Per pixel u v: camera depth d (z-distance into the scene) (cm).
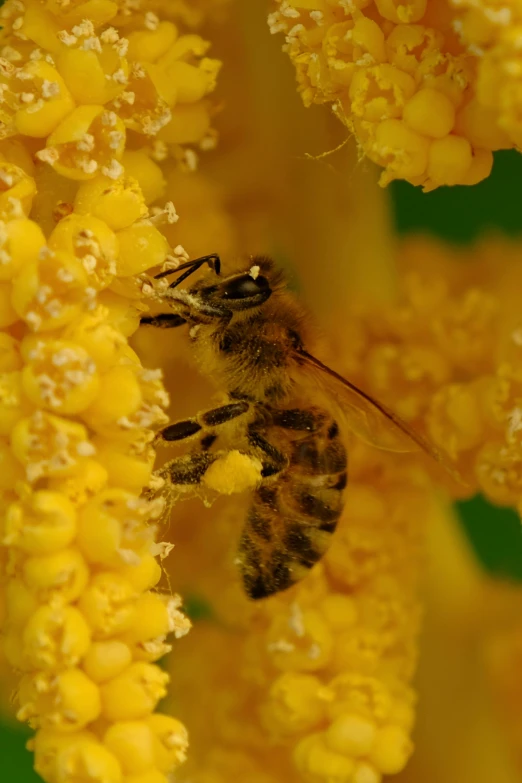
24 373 11
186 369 13
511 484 12
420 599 13
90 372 11
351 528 12
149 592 11
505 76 11
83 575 11
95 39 11
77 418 11
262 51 12
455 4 11
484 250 13
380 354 12
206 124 12
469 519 13
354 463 12
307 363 12
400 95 11
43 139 11
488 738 12
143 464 11
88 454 11
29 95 11
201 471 12
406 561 12
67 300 11
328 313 13
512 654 13
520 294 12
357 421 12
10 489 11
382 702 12
